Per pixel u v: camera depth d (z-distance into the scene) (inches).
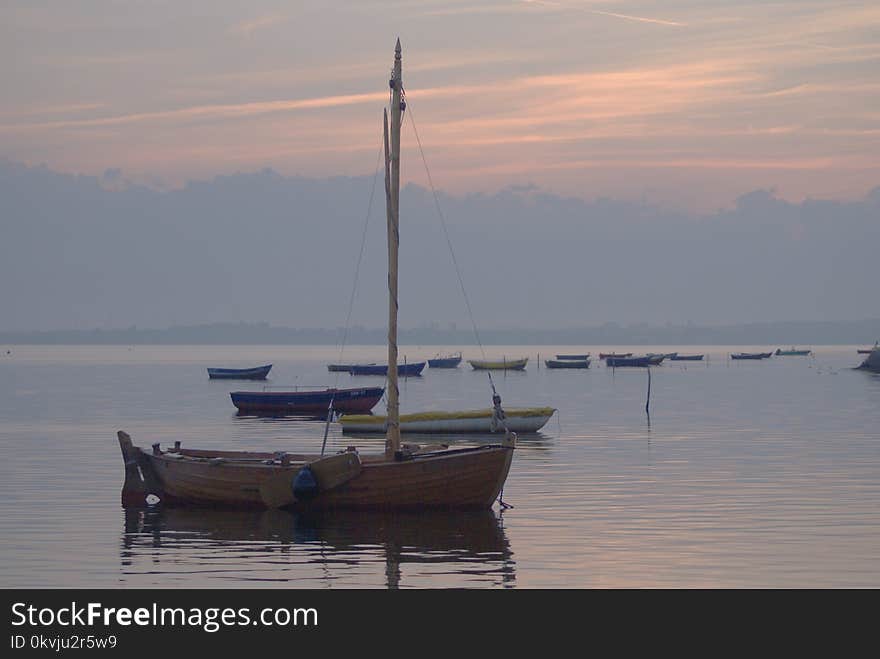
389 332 1630.2
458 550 1333.7
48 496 1766.7
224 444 2647.6
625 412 3816.4
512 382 6742.1
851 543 1354.6
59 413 3750.0
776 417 3528.5
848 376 7672.2
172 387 5989.2
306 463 1604.3
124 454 1678.2
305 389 6048.2
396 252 1621.6
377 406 4443.9
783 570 1224.8
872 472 2020.2
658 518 1525.6
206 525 1517.0
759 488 1813.5
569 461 2225.6
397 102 1605.6
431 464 1567.4
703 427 3115.2
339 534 1444.4
